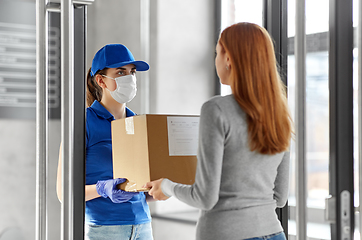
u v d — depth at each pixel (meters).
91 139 1.77
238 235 1.17
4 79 2.67
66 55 1.21
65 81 1.20
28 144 2.73
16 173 2.67
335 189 1.44
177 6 3.97
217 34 4.05
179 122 1.45
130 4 4.04
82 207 1.27
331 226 1.45
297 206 1.29
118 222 1.73
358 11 1.47
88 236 1.75
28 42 2.72
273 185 1.29
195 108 4.02
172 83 3.93
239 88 1.21
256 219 1.20
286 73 1.83
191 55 4.00
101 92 1.95
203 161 1.17
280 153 1.26
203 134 1.18
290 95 2.71
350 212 1.44
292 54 2.69
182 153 1.44
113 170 1.64
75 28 1.29
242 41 1.23
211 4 4.06
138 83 3.99
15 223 2.64
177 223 3.77
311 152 3.11
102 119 1.82
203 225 1.21
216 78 4.07
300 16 1.30
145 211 1.81
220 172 1.16
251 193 1.21
